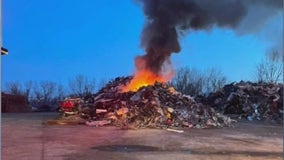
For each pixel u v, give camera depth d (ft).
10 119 61.98
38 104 135.64
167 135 41.42
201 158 27.55
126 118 52.24
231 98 79.92
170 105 56.59
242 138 40.06
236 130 48.88
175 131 46.06
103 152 29.66
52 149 30.83
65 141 35.68
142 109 53.62
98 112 56.13
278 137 41.39
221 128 51.55
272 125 57.52
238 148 32.65
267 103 74.79
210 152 30.27
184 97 59.82
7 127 48.26
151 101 55.26
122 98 60.44
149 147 32.45
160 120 51.67
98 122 52.06
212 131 47.24
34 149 30.73
